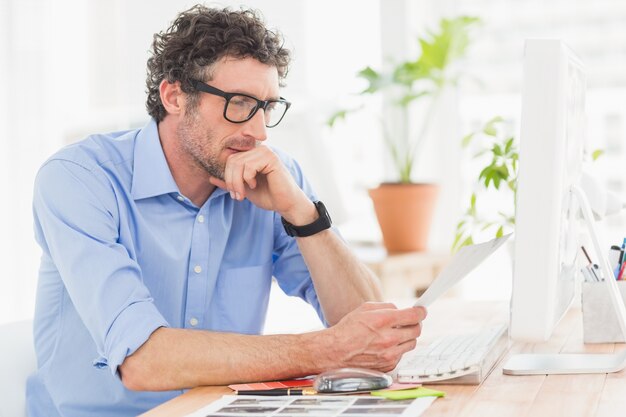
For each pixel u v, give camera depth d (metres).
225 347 1.26
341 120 3.47
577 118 1.38
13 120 3.09
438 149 3.73
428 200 3.33
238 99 1.53
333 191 3.71
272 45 1.57
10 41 3.08
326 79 3.76
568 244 1.33
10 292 3.09
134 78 3.42
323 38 3.75
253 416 1.06
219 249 1.67
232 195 1.57
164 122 1.64
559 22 3.45
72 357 1.57
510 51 3.55
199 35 1.54
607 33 3.37
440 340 1.44
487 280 3.62
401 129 3.76
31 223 3.12
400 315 1.27
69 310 1.57
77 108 3.37
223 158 1.57
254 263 1.74
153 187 1.60
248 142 1.57
